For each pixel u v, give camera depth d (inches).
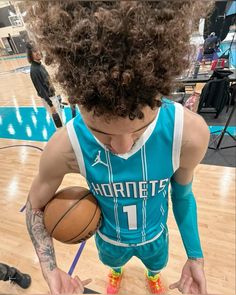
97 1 12.8
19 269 60.1
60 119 127.3
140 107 14.9
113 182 24.3
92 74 13.5
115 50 12.9
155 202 28.1
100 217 30.2
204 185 82.0
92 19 12.7
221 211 70.5
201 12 15.8
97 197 28.0
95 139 21.6
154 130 21.2
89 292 53.3
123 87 13.5
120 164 22.8
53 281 27.6
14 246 66.9
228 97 116.6
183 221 31.1
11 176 101.7
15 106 197.5
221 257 57.5
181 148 22.6
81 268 59.0
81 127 22.0
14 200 86.2
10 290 54.2
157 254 36.6
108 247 34.4
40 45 15.5
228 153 99.7
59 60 14.5
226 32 121.7
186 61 15.4
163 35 13.2
